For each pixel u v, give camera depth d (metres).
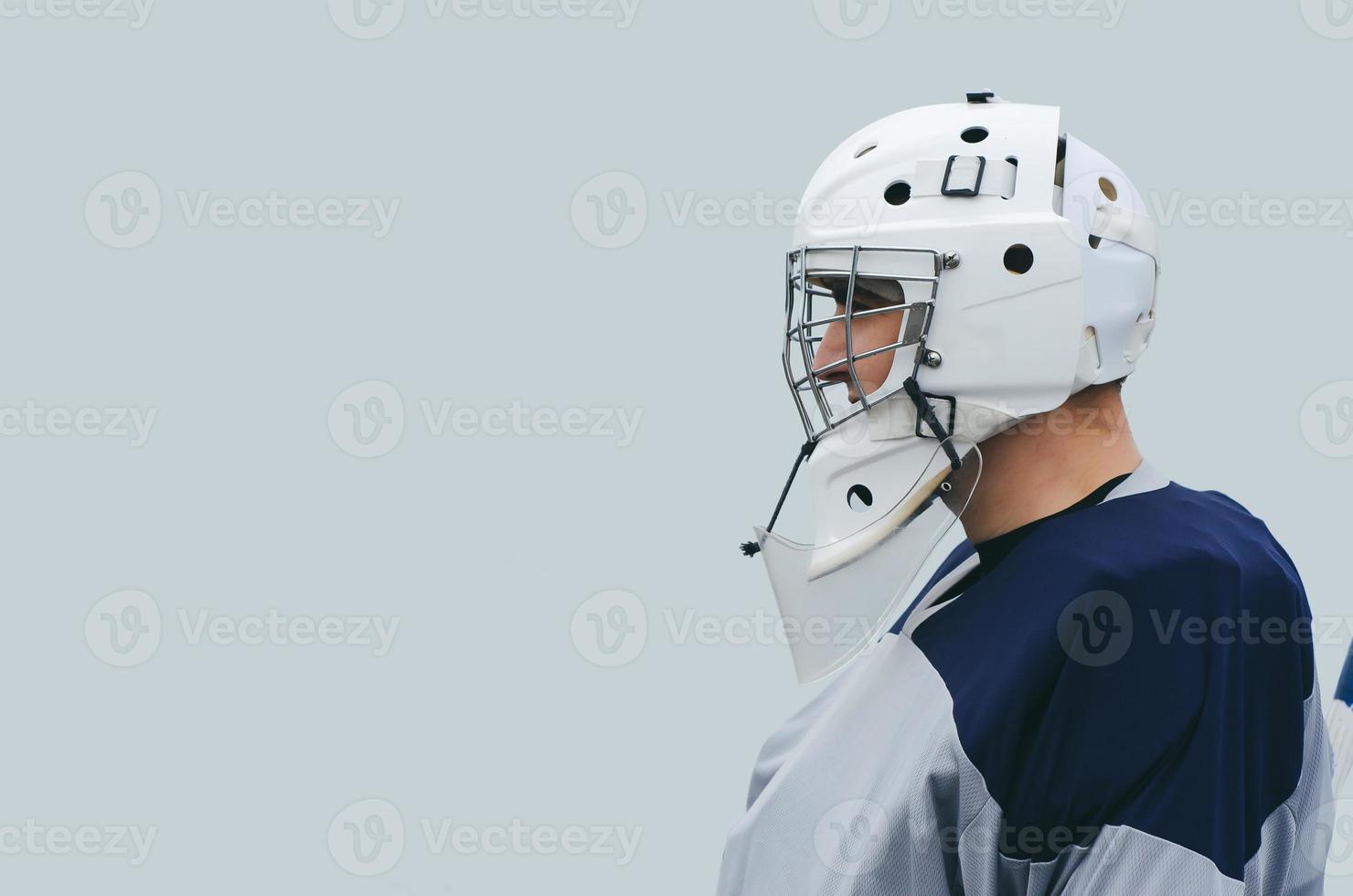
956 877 3.45
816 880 3.55
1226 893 3.21
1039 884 3.34
